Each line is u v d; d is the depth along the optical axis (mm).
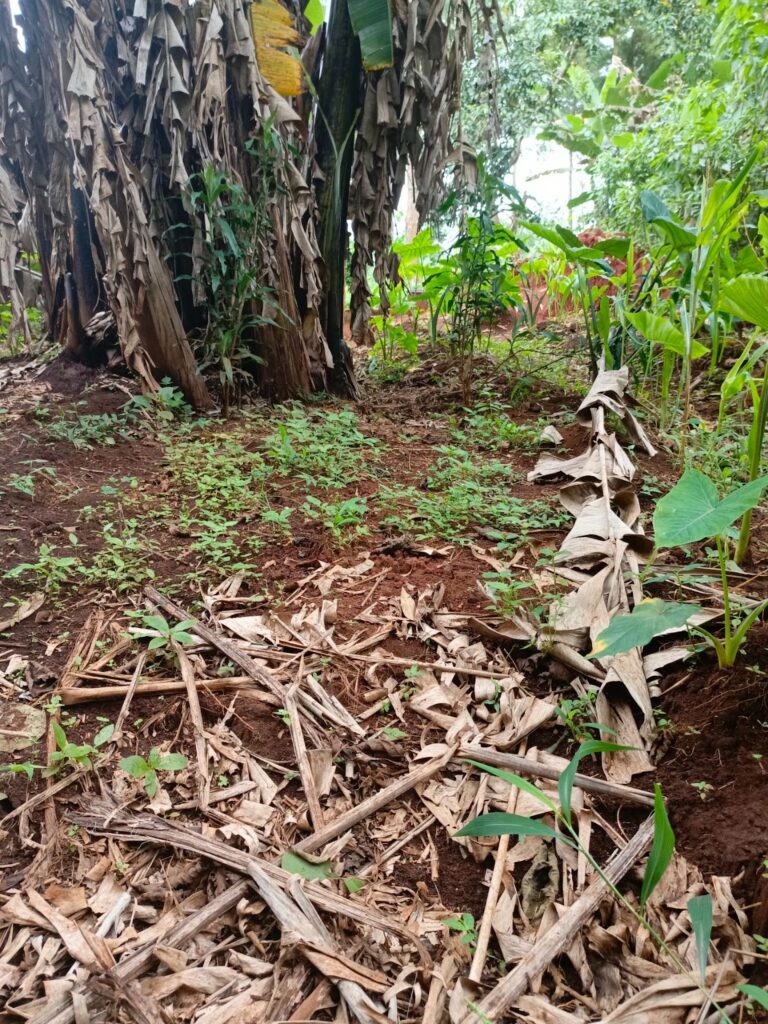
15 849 1467
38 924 1306
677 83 8945
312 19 4422
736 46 5223
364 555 2617
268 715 1849
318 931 1289
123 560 2486
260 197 4070
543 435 3887
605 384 3832
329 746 1750
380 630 2180
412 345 6051
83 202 4164
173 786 1635
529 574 2459
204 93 3809
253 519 2875
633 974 1263
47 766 1646
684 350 3504
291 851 1449
